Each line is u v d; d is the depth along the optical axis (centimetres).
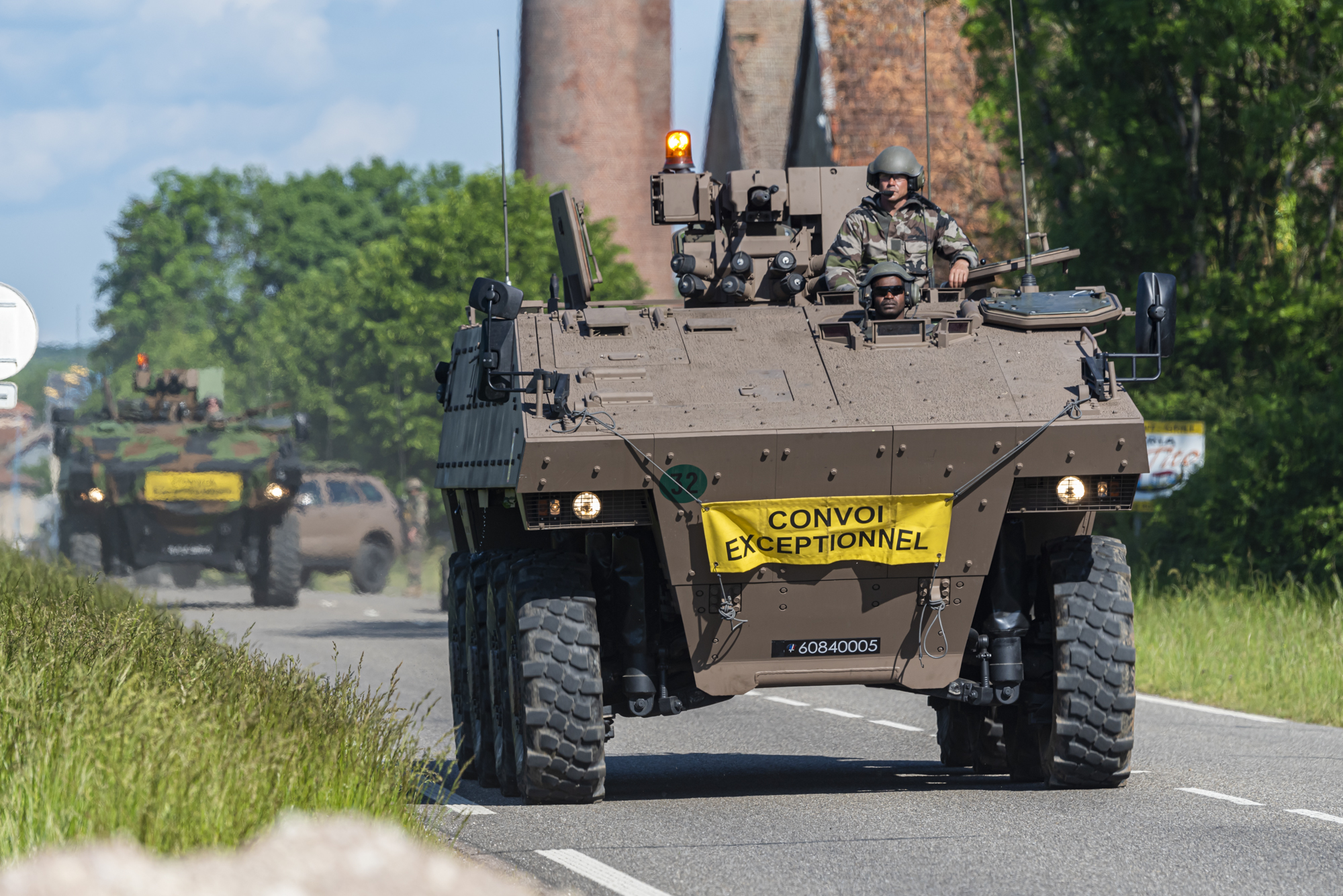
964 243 2898
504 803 2628
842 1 12500
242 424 8800
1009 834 2244
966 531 2511
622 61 15662
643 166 15750
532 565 2586
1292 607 5316
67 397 19012
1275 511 5872
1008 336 2634
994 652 2606
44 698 2267
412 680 4669
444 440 3334
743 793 2728
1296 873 1973
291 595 8800
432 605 9094
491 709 2822
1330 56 6381
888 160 2861
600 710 2533
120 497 8481
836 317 2689
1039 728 2733
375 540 10419
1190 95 6881
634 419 2434
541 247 15200
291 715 2327
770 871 1997
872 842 2192
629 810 2502
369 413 15925
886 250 2869
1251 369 6731
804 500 2467
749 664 2556
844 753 3369
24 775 1805
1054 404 2511
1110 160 7031
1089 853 2102
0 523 17038
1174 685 4416
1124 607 2602
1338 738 3441
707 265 2883
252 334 19888
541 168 15725
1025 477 2505
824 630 2544
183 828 1623
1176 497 6194
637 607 2584
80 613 3488
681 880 1945
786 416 2459
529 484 2416
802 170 2984
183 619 4000
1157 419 6488
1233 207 6844
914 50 12231
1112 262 6981
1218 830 2270
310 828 1073
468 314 3294
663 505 2444
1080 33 6788
